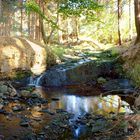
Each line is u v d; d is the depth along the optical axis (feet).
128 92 30.68
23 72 40.57
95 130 22.54
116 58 44.62
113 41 73.77
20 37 44.09
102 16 74.38
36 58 42.98
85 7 55.52
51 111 28.37
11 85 35.94
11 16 75.31
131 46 46.19
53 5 72.43
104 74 43.34
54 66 45.03
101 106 30.55
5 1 70.85
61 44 74.18
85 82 42.11
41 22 62.75
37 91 36.40
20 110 27.99
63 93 36.55
